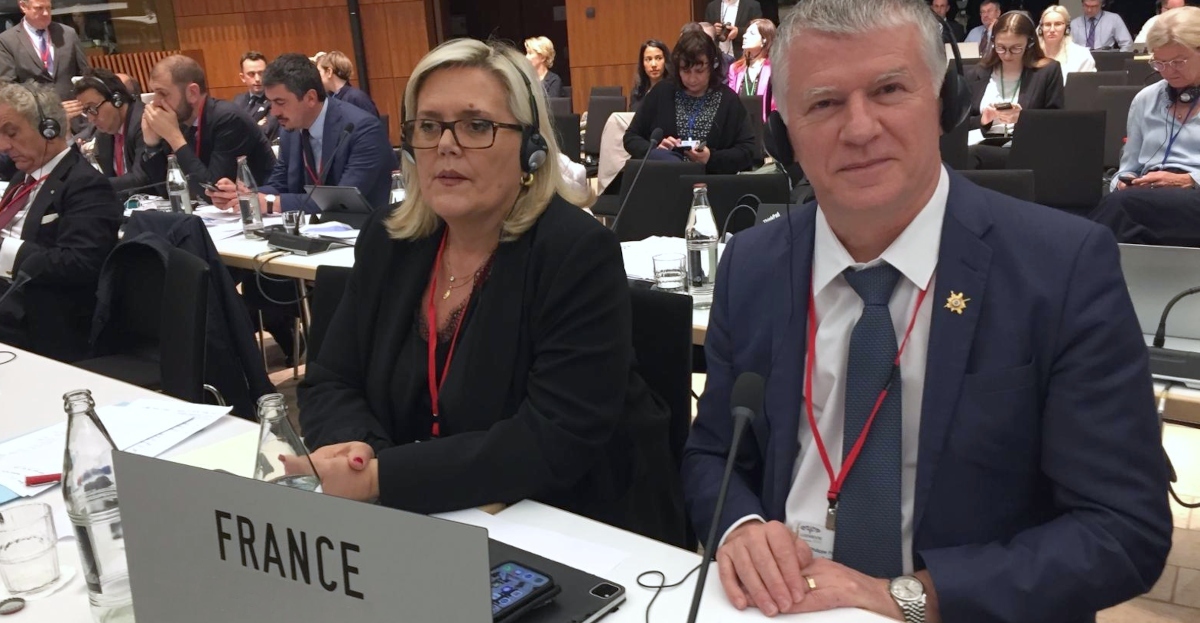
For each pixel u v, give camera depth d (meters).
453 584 0.73
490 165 1.45
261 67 6.64
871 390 1.14
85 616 1.05
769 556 1.04
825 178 1.10
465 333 1.49
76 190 3.00
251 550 0.83
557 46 11.99
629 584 1.06
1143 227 3.75
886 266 1.16
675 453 1.69
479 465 1.31
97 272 2.99
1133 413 1.05
